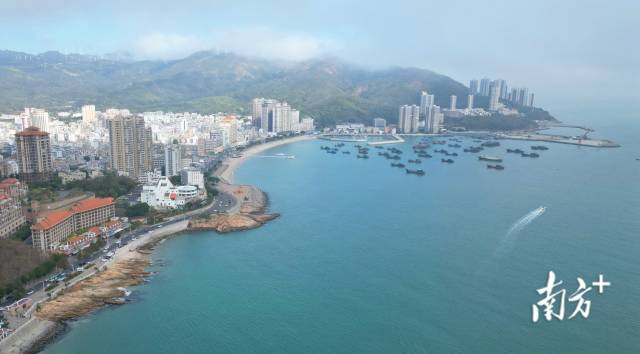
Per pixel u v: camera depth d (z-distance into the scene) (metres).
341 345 191.75
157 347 190.12
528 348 188.75
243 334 199.38
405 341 194.25
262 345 191.88
